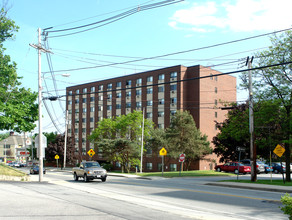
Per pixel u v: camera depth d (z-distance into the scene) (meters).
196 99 57.94
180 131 47.25
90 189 18.77
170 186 21.23
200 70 58.38
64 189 18.61
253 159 24.88
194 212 10.76
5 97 31.23
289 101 25.09
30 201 12.74
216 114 60.88
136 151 47.47
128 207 11.56
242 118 28.61
